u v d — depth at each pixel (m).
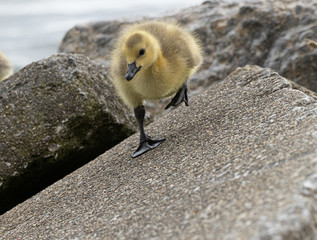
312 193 4.11
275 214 3.94
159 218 4.88
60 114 8.31
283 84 7.34
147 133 8.25
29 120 8.25
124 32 8.47
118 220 5.33
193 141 6.88
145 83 7.43
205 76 12.26
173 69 7.51
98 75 9.06
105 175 7.22
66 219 6.20
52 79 8.41
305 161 4.64
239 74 8.56
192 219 4.52
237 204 4.40
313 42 11.42
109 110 8.71
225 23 12.61
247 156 5.44
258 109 6.85
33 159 8.22
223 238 3.90
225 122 6.99
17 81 8.45
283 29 12.23
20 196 8.59
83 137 8.55
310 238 3.79
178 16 13.16
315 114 5.85
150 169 6.61
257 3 12.70
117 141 9.09
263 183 4.58
